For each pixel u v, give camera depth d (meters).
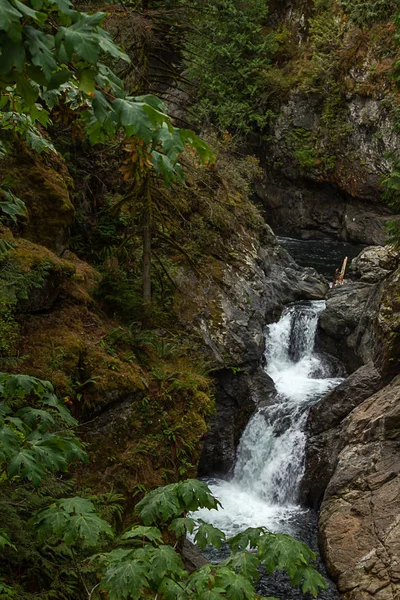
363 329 14.64
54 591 5.48
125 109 2.20
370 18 22.06
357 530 9.85
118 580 2.60
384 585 8.80
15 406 7.00
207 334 12.91
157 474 8.94
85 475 8.23
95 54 1.99
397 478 10.32
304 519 11.57
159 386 9.73
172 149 2.25
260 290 14.95
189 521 2.91
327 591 9.23
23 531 5.20
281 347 15.34
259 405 13.48
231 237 15.17
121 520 7.98
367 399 12.23
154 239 13.02
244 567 2.69
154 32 9.83
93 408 8.71
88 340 9.38
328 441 12.23
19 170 10.09
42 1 1.99
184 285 13.29
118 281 10.88
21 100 3.04
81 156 12.99
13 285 8.25
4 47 1.93
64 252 11.05
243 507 12.12
